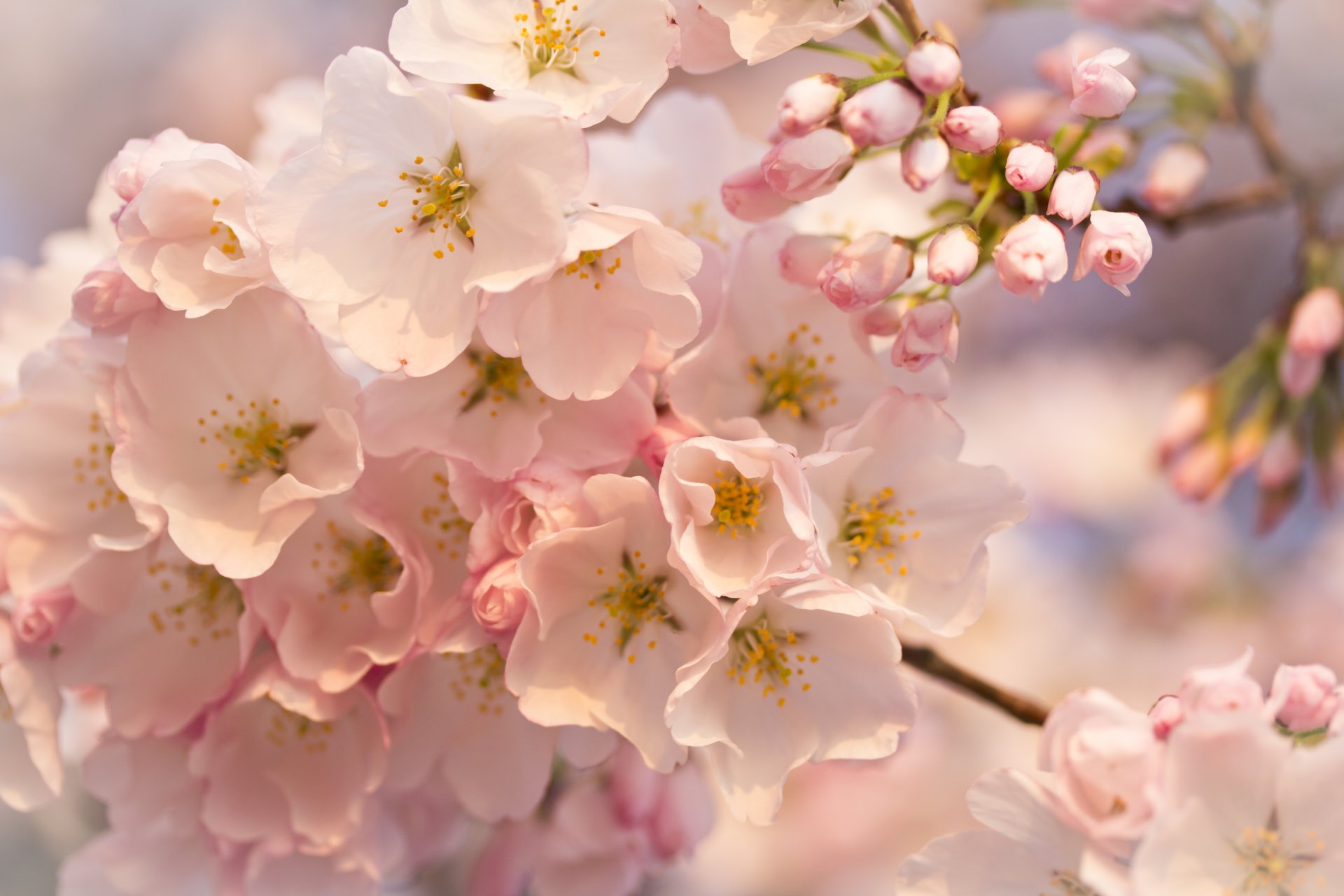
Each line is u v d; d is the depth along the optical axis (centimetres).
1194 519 71
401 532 45
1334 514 70
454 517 46
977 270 46
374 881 47
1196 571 70
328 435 45
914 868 45
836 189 48
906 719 44
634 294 44
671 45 44
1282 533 70
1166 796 43
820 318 45
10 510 46
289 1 88
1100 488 73
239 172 44
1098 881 43
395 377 45
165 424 45
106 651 46
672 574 45
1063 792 43
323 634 46
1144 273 84
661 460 45
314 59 88
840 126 44
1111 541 72
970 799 44
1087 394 78
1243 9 57
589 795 49
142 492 45
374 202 44
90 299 45
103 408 45
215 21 88
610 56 45
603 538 44
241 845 47
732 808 44
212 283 44
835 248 45
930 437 45
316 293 44
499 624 44
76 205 86
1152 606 70
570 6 45
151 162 44
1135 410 77
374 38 89
